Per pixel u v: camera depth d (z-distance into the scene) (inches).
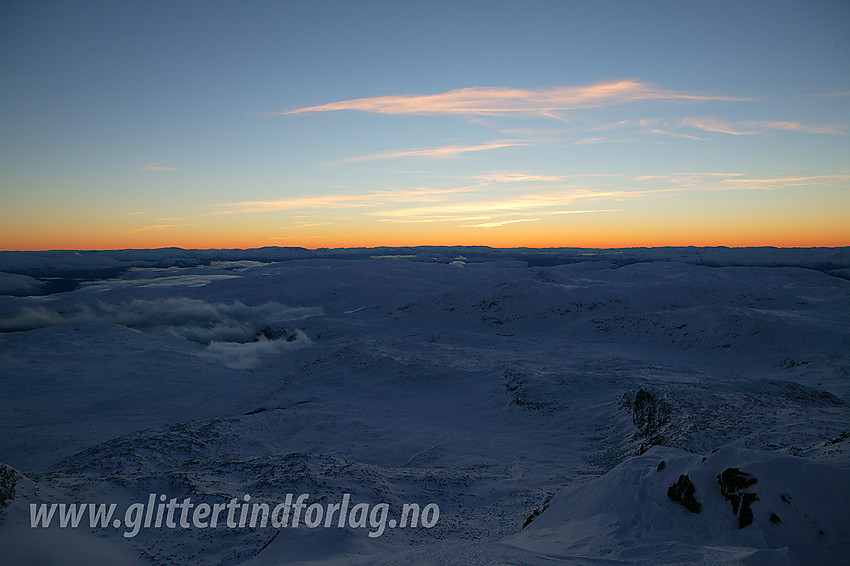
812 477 349.1
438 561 343.9
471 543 412.5
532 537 436.8
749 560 276.5
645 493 422.0
